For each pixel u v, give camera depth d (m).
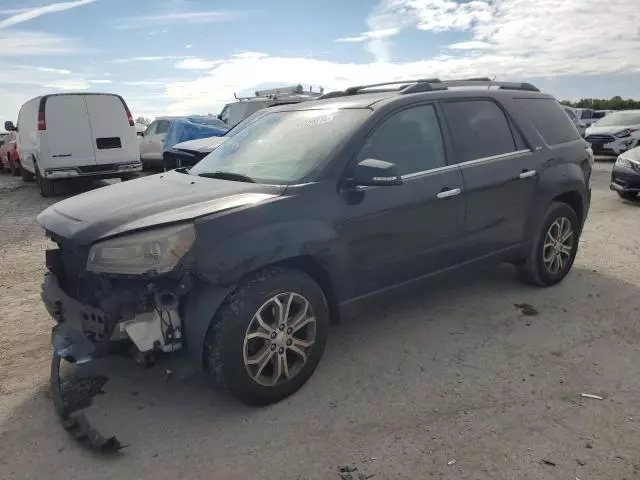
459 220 4.16
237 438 2.96
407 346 3.99
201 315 3.00
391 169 3.32
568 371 3.59
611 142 16.95
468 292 5.06
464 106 4.39
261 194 3.30
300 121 4.14
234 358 3.03
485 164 4.35
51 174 11.29
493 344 4.00
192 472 2.70
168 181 3.88
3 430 3.07
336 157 3.54
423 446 2.84
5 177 16.83
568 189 5.05
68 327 3.15
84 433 2.94
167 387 3.49
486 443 2.85
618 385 3.40
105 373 3.68
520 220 4.70
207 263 2.92
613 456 2.72
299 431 3.00
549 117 5.18
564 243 5.18
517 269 5.11
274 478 2.64
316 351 3.42
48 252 3.55
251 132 4.45
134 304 2.95
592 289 5.11
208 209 3.08
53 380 3.39
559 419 3.05
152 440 2.96
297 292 3.26
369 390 3.40
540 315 4.51
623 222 8.03
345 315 3.64
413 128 3.98
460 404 3.22
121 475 2.69
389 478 2.61
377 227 3.63
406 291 3.98
